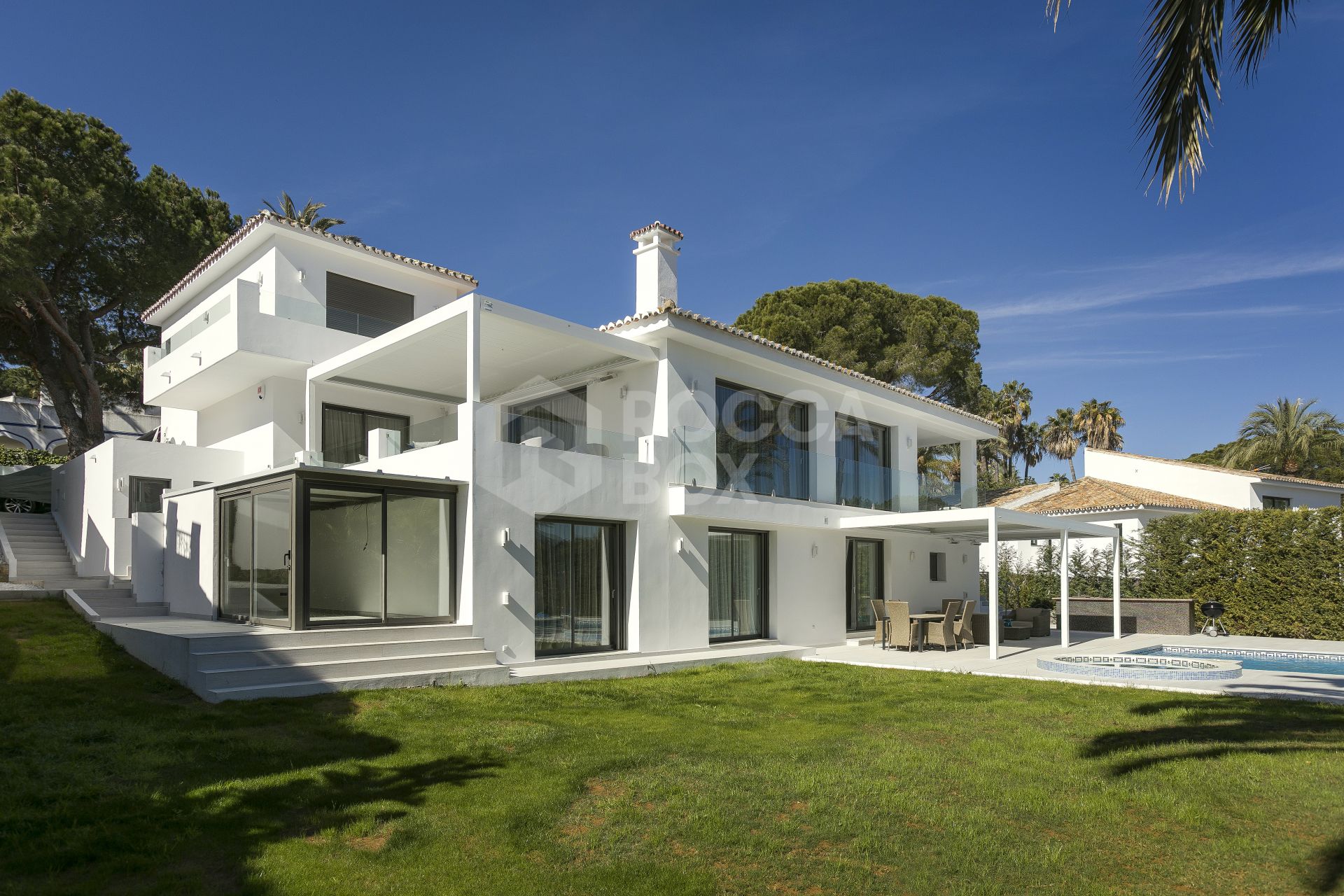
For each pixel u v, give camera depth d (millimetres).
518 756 7066
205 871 4621
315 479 10773
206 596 13156
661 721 8781
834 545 18031
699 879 4559
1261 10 6164
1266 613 20094
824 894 4469
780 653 15359
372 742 7402
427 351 14328
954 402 35156
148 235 23250
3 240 18922
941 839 5266
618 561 13977
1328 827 5578
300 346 16125
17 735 7238
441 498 11867
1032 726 8633
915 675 12633
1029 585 24531
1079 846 5184
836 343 32781
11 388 35531
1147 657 14672
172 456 16719
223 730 7656
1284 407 44906
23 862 4625
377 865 4707
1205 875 4785
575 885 4480
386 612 11352
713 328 15047
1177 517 22000
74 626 12109
